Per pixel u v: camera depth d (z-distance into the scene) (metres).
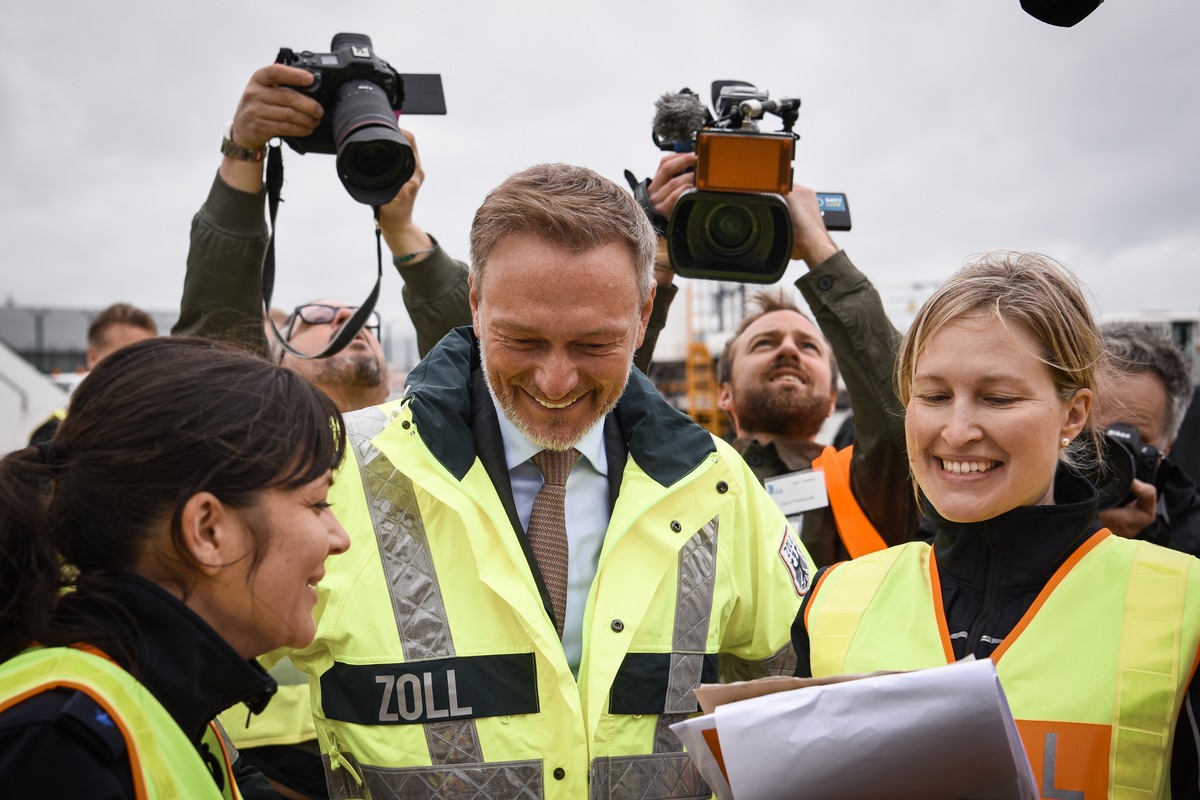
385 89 2.47
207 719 1.24
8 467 1.17
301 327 3.31
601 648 1.70
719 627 1.86
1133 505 2.58
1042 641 1.49
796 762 1.19
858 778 1.19
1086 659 1.45
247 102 2.34
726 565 1.89
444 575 1.75
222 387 1.22
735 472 1.97
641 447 1.85
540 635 1.66
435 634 1.70
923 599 1.63
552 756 1.67
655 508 1.83
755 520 1.99
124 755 1.09
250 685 1.23
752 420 3.42
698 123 2.63
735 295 9.35
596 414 1.78
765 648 1.93
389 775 1.66
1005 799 1.19
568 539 1.84
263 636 1.28
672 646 1.78
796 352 3.37
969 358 1.52
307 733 2.39
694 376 9.55
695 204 2.56
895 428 2.57
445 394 1.82
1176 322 5.74
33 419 6.77
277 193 2.46
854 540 2.75
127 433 1.17
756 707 1.22
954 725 1.17
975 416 1.51
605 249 1.67
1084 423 1.60
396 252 2.68
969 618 1.58
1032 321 1.50
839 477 2.88
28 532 1.14
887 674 1.23
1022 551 1.55
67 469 1.18
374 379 3.31
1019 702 1.46
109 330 4.91
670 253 2.58
